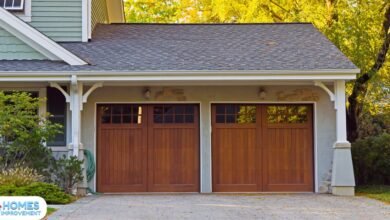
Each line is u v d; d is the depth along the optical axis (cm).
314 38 1430
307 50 1327
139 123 1314
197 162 1312
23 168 1116
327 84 1292
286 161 1315
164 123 1316
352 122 1616
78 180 1183
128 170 1305
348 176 1224
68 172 1164
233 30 1512
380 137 1421
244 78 1191
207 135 1307
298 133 1321
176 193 1288
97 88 1289
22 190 994
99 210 927
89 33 1408
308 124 1323
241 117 1323
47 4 1405
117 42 1402
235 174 1311
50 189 1025
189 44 1389
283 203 1047
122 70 1179
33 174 1116
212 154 1311
